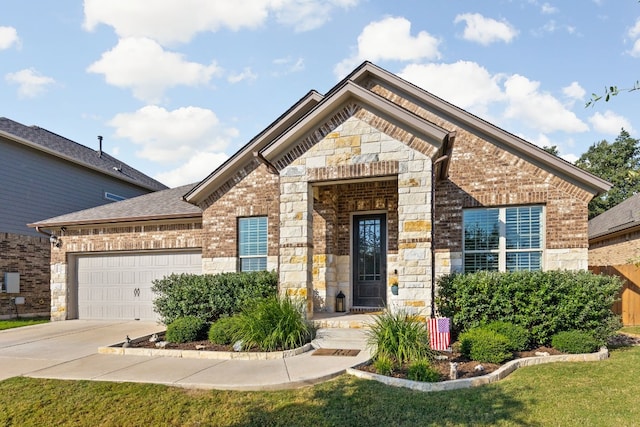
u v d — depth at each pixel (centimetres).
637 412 524
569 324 870
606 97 451
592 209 3669
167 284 1112
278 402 569
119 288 1515
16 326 1366
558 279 891
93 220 1499
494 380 650
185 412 549
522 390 602
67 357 863
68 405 580
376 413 529
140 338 1019
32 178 1817
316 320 1033
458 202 1172
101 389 633
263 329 845
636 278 1346
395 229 1212
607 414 519
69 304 1538
